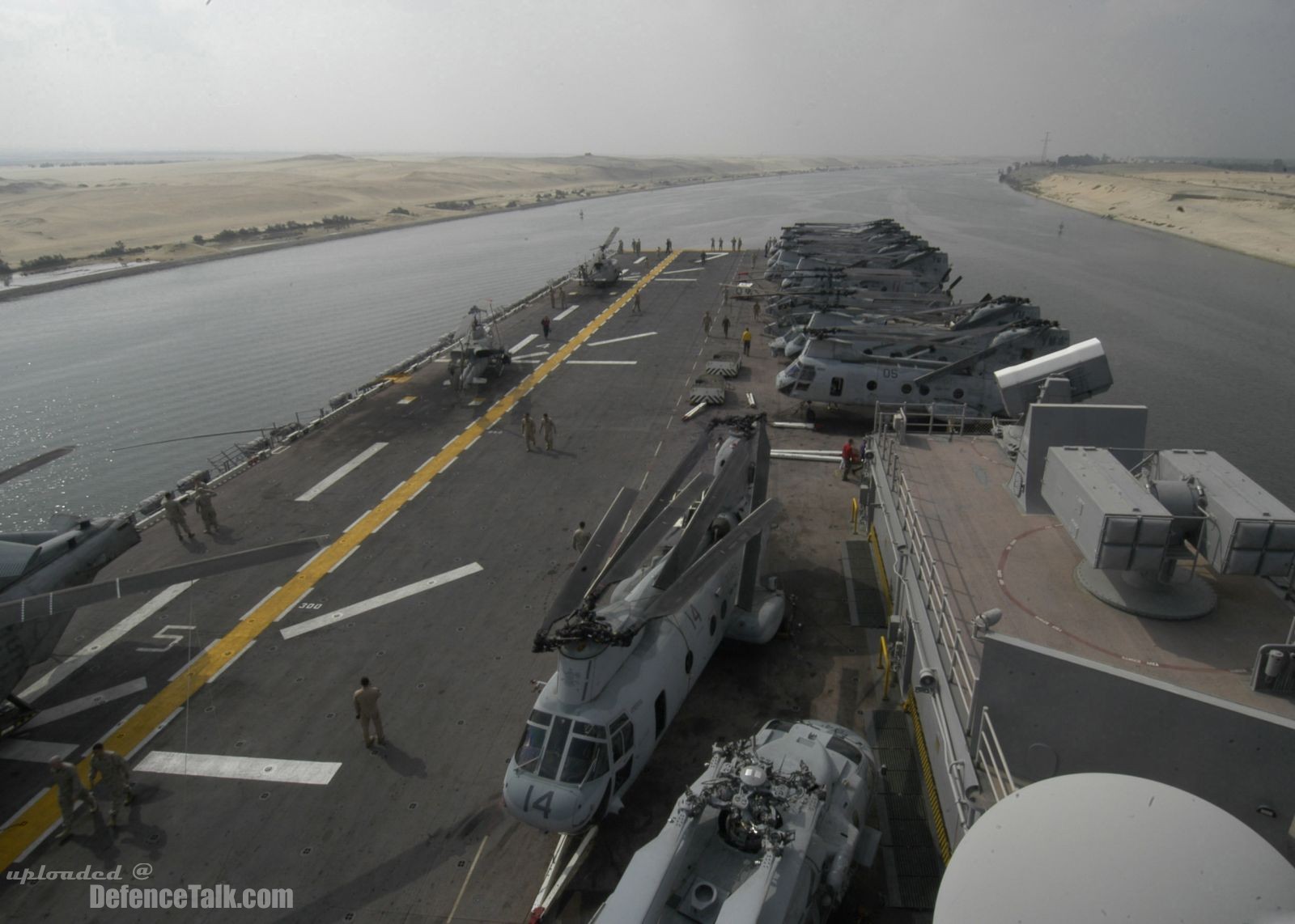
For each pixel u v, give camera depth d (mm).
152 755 17078
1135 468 15078
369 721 16938
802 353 37062
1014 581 15320
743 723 17469
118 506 41469
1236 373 56000
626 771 14156
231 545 26422
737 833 11031
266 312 87000
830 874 11156
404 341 72812
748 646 20203
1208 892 6086
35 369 64688
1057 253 119062
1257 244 125750
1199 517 12750
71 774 14852
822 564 24047
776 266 67188
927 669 14016
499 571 24203
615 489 29891
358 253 136875
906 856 13820
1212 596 14102
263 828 15141
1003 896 6473
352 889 13789
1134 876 6266
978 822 7121
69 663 20203
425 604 22547
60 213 190125
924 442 23859
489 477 31266
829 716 17562
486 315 57625
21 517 40188
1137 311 77062
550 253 128250
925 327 41625
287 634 21266
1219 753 9711
